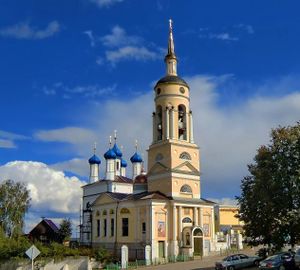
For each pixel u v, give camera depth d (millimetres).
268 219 41188
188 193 71625
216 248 72062
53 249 54656
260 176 42438
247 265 46312
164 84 74500
